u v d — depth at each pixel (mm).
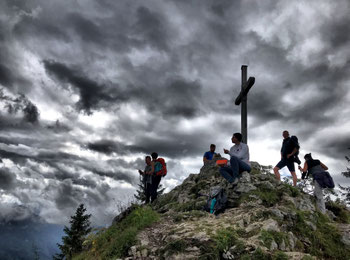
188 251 4641
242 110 11453
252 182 8156
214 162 11266
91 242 6574
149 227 6262
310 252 5375
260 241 4891
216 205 7246
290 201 7090
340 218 7535
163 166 10828
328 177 7289
